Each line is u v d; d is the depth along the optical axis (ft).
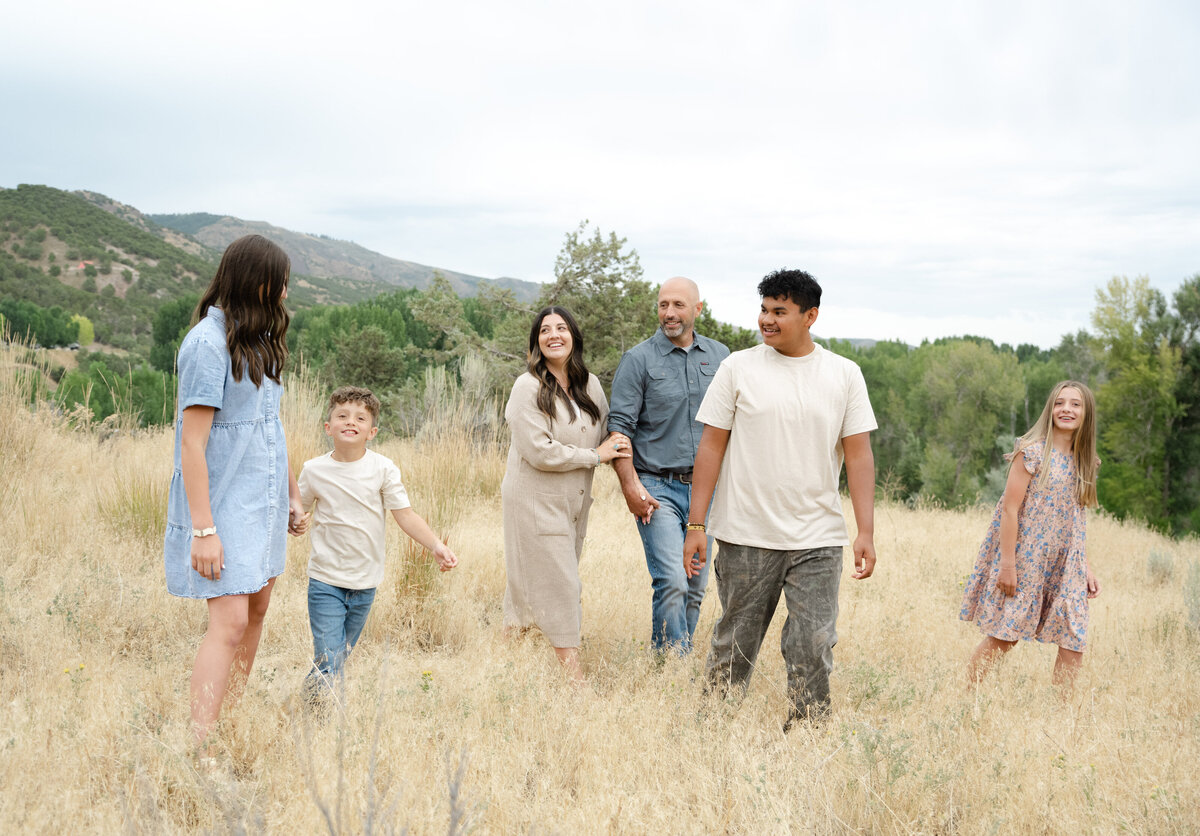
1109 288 78.84
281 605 15.10
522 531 13.05
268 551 9.59
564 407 13.21
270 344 9.55
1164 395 74.79
